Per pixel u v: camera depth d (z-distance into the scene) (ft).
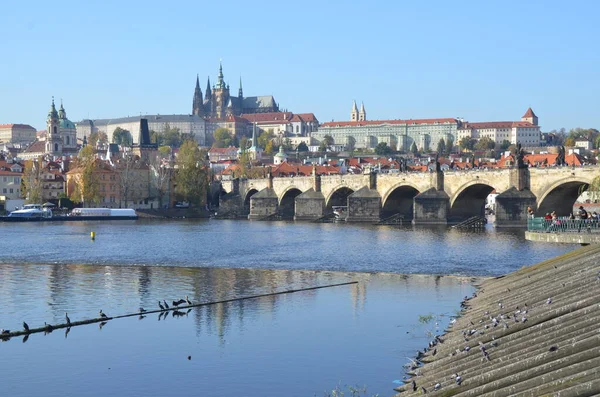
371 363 242.17
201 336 285.23
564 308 201.36
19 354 263.08
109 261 531.91
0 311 336.49
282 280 428.97
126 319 318.24
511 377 157.89
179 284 415.03
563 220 375.45
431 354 222.69
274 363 246.47
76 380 232.73
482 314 256.93
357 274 451.12
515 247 573.33
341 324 300.61
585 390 134.21
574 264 278.05
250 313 327.67
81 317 322.34
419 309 326.44
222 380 230.27
